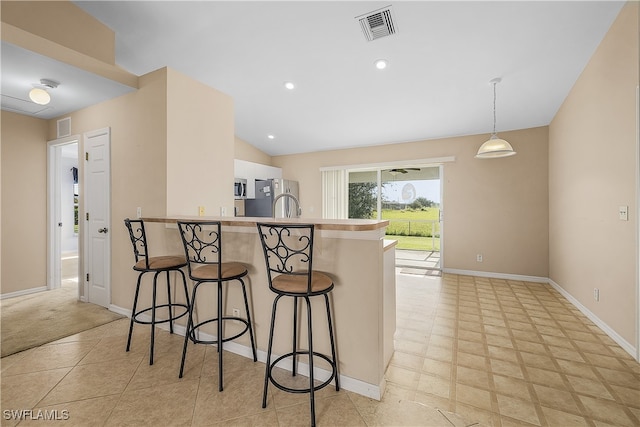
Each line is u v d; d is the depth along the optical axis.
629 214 2.17
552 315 2.97
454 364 2.05
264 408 1.58
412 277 4.61
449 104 3.83
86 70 2.35
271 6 2.34
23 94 2.85
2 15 2.13
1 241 3.36
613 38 2.30
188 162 2.76
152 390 1.73
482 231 4.67
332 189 6.05
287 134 5.32
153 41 2.81
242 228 2.10
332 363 1.70
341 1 2.27
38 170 3.65
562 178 3.61
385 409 1.58
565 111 3.49
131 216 2.80
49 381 1.81
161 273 2.58
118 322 2.71
